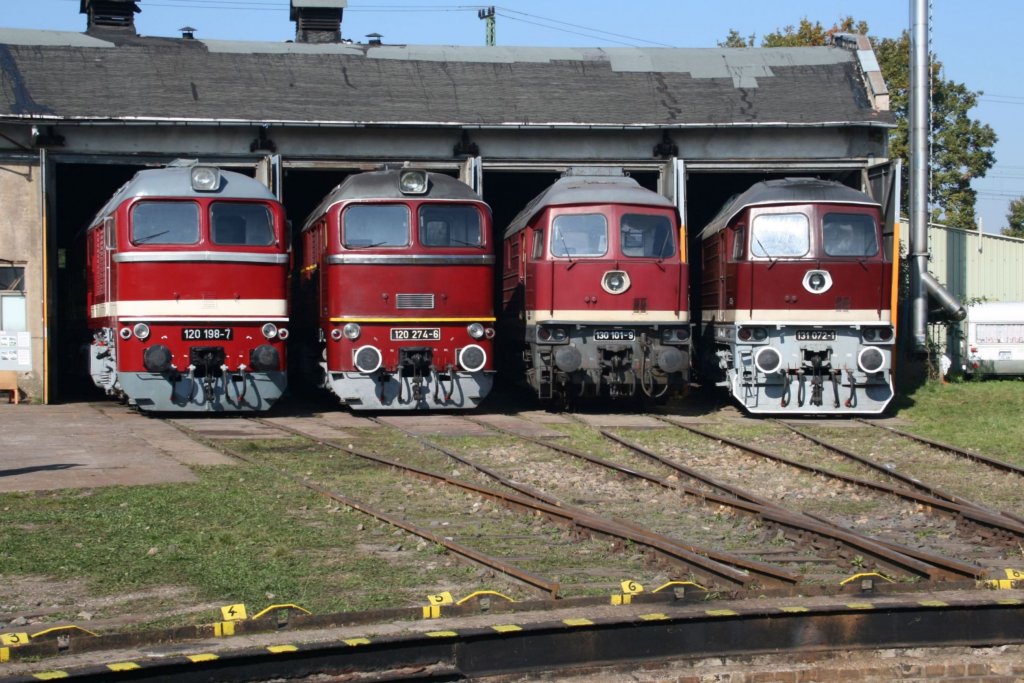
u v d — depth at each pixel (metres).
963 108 50.31
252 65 25.88
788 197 21.39
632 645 7.66
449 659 7.34
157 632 7.33
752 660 7.84
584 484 13.95
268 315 20.61
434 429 18.98
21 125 23.50
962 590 8.71
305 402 24.62
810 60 27.55
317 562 9.78
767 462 15.83
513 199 32.81
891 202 23.97
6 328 24.02
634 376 21.30
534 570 9.57
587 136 25.47
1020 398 24.09
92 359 24.14
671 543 9.81
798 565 9.89
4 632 7.74
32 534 10.62
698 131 25.58
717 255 23.56
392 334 21.05
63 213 32.47
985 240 32.09
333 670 7.12
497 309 28.62
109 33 26.86
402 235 21.11
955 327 28.67
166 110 23.98
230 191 20.56
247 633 7.51
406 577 9.29
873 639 8.04
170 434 18.00
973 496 13.53
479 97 25.70
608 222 21.44
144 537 10.56
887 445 17.73
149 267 20.06
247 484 13.30
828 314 21.12
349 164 24.89
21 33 25.61
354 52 26.80
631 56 27.59
